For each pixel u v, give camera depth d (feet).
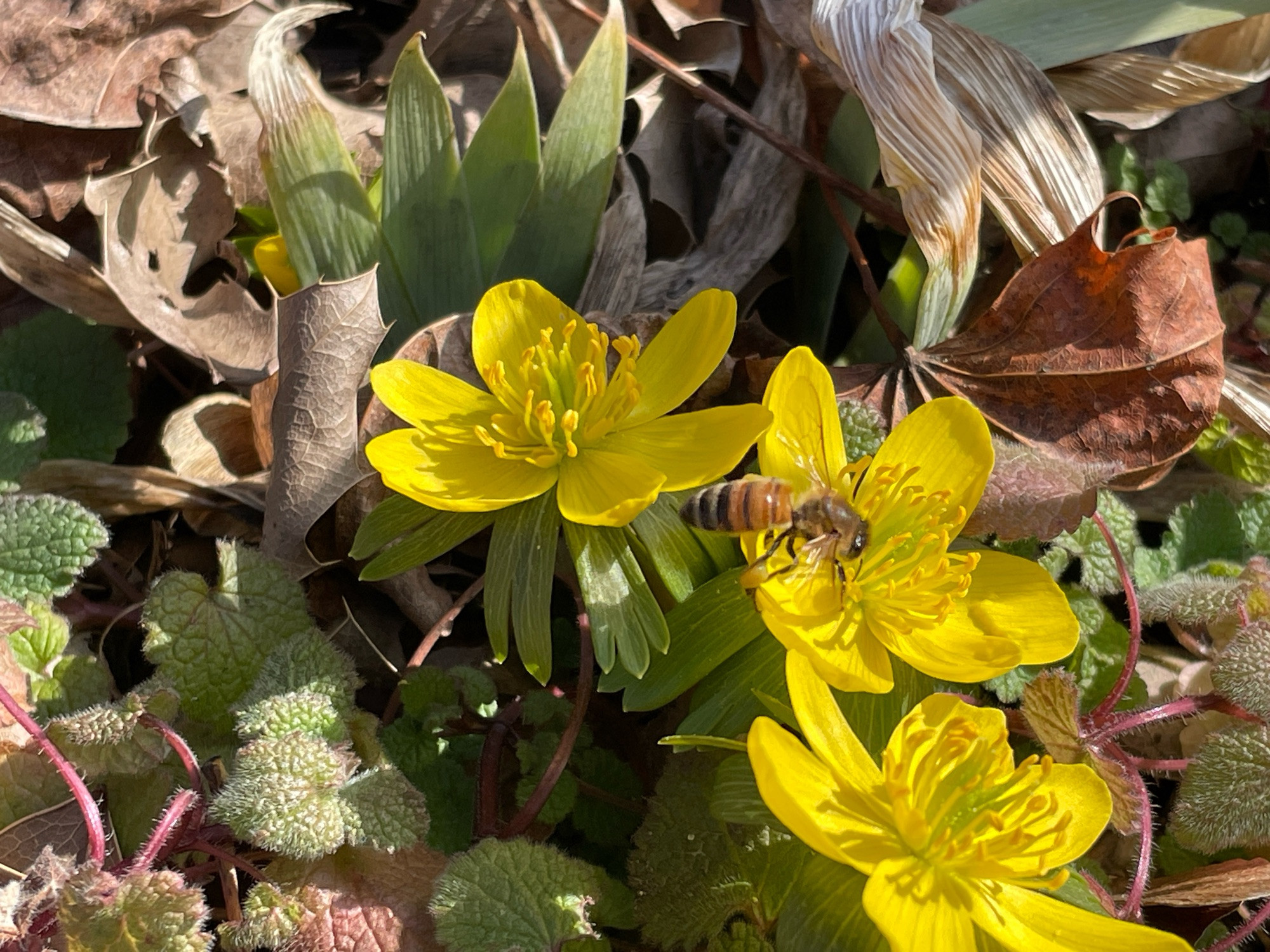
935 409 0.26
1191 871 0.26
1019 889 0.22
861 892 0.22
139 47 0.34
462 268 0.32
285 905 0.23
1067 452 0.30
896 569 0.25
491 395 0.27
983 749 0.22
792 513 0.24
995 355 0.31
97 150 0.35
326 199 0.31
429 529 0.25
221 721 0.26
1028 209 0.34
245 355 0.34
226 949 0.23
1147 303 0.29
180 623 0.25
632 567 0.24
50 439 0.32
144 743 0.23
